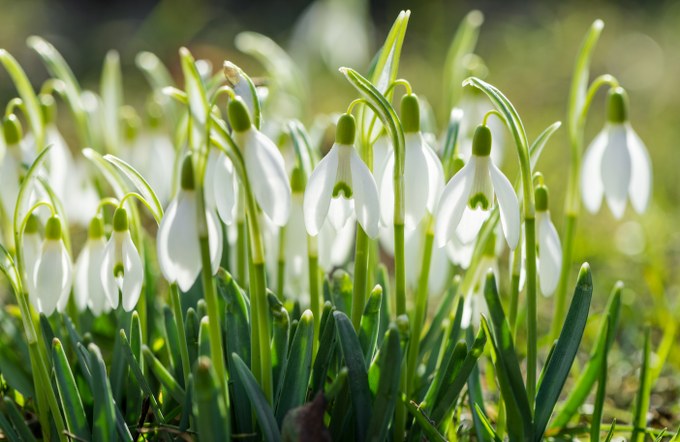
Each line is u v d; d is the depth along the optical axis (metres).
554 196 0.83
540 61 1.39
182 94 0.44
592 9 1.67
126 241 0.44
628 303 0.60
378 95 0.43
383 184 0.45
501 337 0.44
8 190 0.48
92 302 0.46
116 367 0.48
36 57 1.48
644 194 0.50
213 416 0.42
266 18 1.70
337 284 0.48
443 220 0.44
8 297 0.60
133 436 0.47
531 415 0.45
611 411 0.53
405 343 0.44
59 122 1.08
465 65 0.53
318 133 0.54
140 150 0.55
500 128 0.53
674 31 1.48
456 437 0.48
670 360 0.55
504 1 1.80
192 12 1.42
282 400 0.45
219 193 0.44
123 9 1.79
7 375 0.50
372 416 0.44
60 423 0.46
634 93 1.22
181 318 0.45
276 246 0.50
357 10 1.14
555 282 0.46
